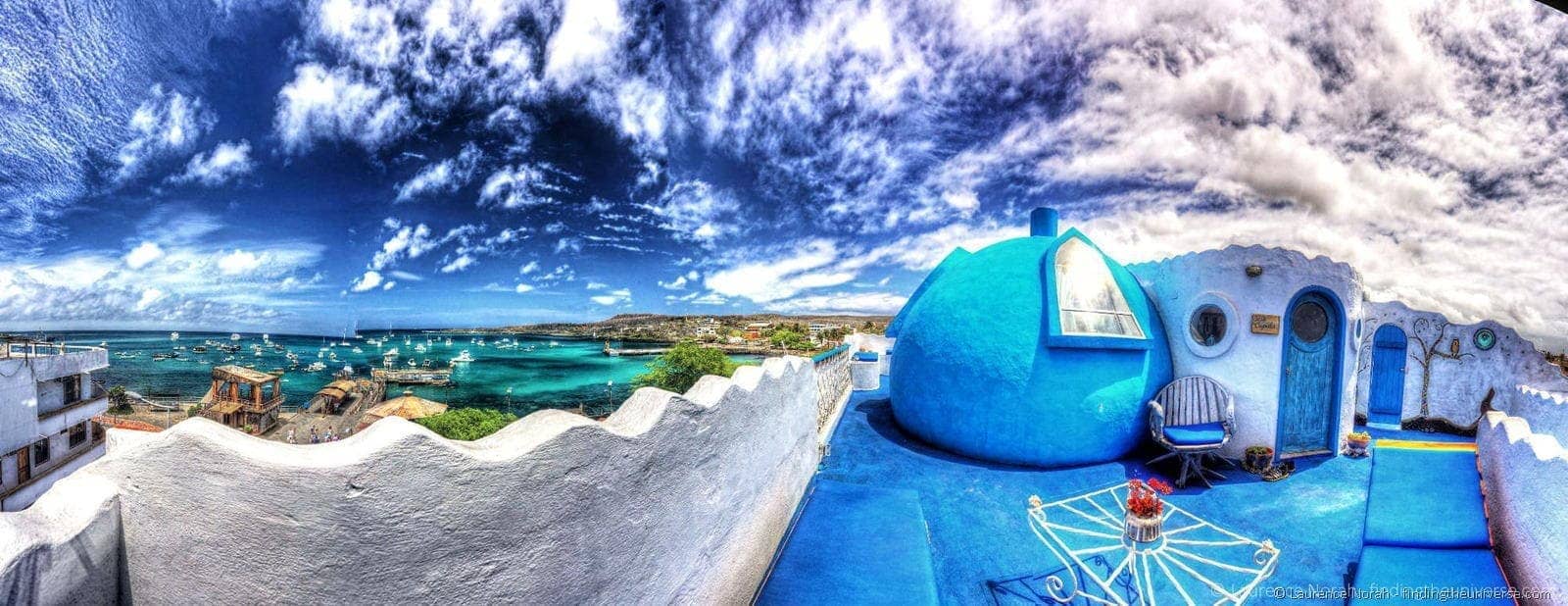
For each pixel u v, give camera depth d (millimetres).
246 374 72375
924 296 9859
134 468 2109
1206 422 7738
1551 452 3818
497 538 2256
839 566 5082
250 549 2012
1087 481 7457
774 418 5324
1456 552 4750
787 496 5746
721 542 4062
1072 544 6066
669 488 3340
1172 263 8562
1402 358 10469
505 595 2285
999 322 8086
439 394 109375
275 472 1969
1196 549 5926
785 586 4773
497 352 164000
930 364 8727
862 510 6312
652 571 3148
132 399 81125
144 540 2115
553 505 2471
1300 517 6461
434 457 2102
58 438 28734
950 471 7855
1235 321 7855
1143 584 5395
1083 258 8133
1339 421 8078
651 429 3152
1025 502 6969
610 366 142625
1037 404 7738
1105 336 7617
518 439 2486
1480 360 9953
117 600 2133
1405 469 5797
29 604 1677
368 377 121875
